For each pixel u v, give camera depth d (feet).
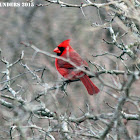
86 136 28.40
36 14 61.05
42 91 34.78
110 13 38.24
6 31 59.31
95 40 52.39
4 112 35.50
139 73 22.58
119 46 35.76
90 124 29.35
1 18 60.54
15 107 30.81
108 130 26.03
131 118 30.63
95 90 36.17
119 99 24.04
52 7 60.34
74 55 38.81
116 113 24.77
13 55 55.62
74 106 44.32
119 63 48.19
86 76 36.55
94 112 42.04
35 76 32.35
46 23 59.77
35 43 57.98
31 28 59.77
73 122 31.58
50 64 53.72
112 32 36.42
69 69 37.81
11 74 48.32
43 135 31.50
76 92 48.67
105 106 42.88
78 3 55.72
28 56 54.65
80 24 56.24
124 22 36.29
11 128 30.40
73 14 57.77
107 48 51.26
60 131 28.07
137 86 38.24
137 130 29.86
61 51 39.88
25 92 34.35
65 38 56.59
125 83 23.03
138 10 33.42
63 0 55.57
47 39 58.34
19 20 60.70
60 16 59.16
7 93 46.85
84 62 38.40
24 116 29.86
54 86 30.60
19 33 59.47
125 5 34.53
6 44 57.82
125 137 26.32
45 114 32.42
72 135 28.22
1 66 53.26
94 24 38.37
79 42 53.52
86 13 50.60
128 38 42.37
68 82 37.11
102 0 52.01
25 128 30.17
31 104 31.45
